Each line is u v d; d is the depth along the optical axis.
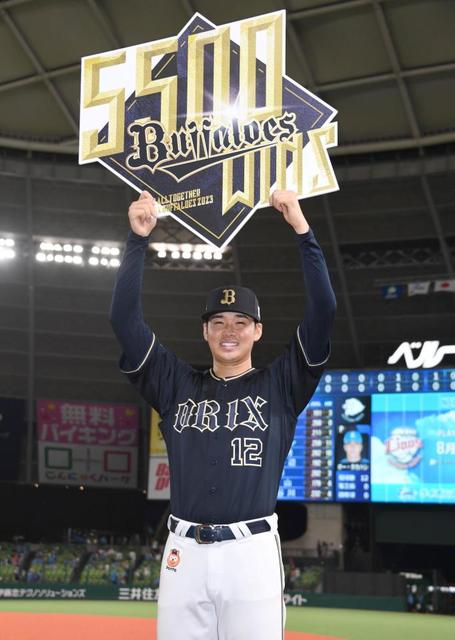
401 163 29.88
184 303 33.91
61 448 33.72
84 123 4.69
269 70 4.46
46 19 24.38
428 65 25.30
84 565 32.22
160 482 31.94
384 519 30.86
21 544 33.75
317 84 26.75
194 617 4.11
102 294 33.81
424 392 28.02
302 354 4.36
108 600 29.72
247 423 4.27
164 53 4.63
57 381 34.38
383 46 24.88
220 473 4.18
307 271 4.29
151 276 33.66
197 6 23.48
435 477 27.42
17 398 33.75
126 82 4.66
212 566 4.08
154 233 32.81
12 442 33.59
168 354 4.57
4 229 32.47
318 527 32.16
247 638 4.03
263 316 33.56
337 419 28.97
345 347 33.16
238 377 4.45
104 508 37.12
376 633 19.48
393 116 28.08
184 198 4.49
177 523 4.23
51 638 15.86
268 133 4.43
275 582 4.13
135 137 4.61
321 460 28.89
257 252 32.81
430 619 24.94
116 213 32.59
